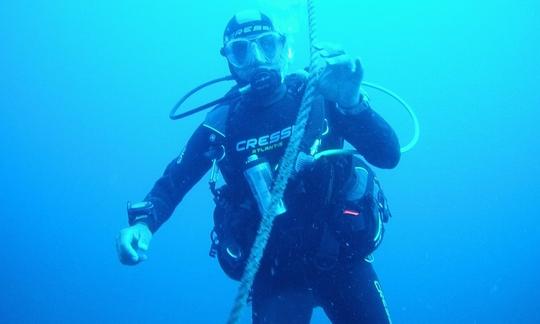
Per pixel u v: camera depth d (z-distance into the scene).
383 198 3.16
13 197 33.81
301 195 2.82
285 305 2.91
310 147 2.71
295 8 3.13
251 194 2.93
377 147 2.74
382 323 3.01
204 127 3.24
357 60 2.17
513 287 14.38
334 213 2.88
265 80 2.91
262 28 3.06
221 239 2.97
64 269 23.58
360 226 2.88
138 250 2.72
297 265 2.94
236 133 3.03
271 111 3.00
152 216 2.96
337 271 3.02
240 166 2.99
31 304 19.50
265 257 2.94
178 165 3.30
